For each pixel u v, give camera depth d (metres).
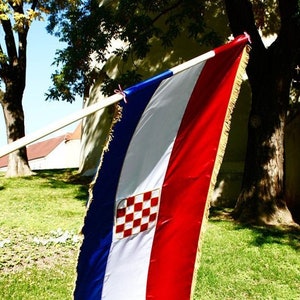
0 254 8.23
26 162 18.86
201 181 3.67
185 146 3.61
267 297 6.35
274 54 11.42
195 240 3.72
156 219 3.57
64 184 16.59
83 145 19.33
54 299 6.09
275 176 11.41
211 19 15.17
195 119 3.57
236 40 3.49
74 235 9.70
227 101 3.60
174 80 3.30
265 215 11.20
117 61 16.97
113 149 3.21
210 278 6.98
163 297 3.67
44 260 8.01
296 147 14.28
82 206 13.06
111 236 3.39
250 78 11.93
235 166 14.55
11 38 17.94
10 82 18.11
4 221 11.14
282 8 11.21
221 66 3.51
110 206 3.34
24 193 14.76
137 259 3.55
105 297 3.44
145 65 16.12
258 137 11.62
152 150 3.41
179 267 3.71
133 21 12.08
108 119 17.52
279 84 11.46
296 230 10.46
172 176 3.61
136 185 3.42
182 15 12.38
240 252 8.50
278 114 11.52
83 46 12.41
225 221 11.48
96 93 18.16
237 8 11.65
